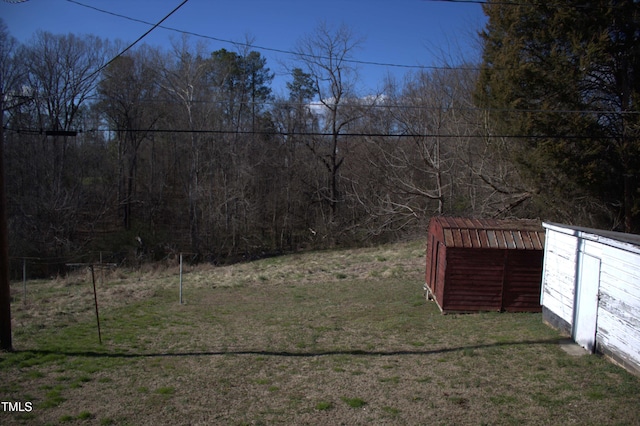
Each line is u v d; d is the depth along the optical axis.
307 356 8.99
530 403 6.19
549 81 17.81
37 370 7.83
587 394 6.40
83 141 36.81
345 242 37.44
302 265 24.88
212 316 13.48
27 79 31.73
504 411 5.97
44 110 34.22
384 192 34.94
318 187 39.00
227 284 19.39
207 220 32.66
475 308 12.48
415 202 33.47
